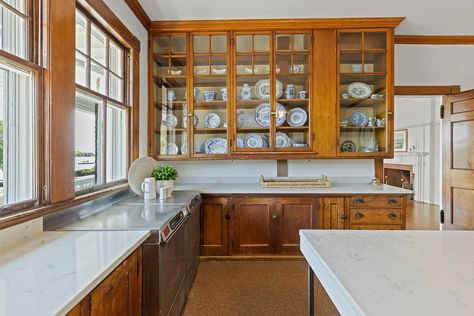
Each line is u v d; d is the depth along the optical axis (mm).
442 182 3623
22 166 1336
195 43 3020
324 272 974
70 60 1543
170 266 1648
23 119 1346
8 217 1176
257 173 3377
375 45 2977
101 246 1192
